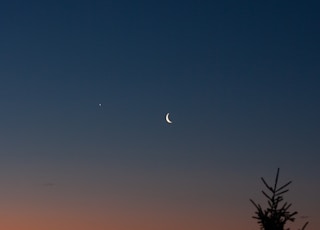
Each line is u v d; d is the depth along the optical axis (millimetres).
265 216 12906
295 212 12836
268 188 12984
